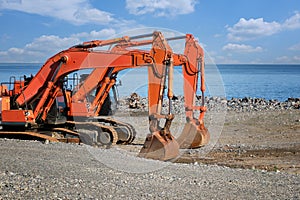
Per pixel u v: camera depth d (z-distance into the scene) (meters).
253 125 20.47
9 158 9.66
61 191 6.78
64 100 14.77
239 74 127.31
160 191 7.09
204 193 7.08
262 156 12.69
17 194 6.53
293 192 7.39
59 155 10.18
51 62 13.90
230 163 11.49
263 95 46.06
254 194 7.15
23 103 14.17
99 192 6.83
